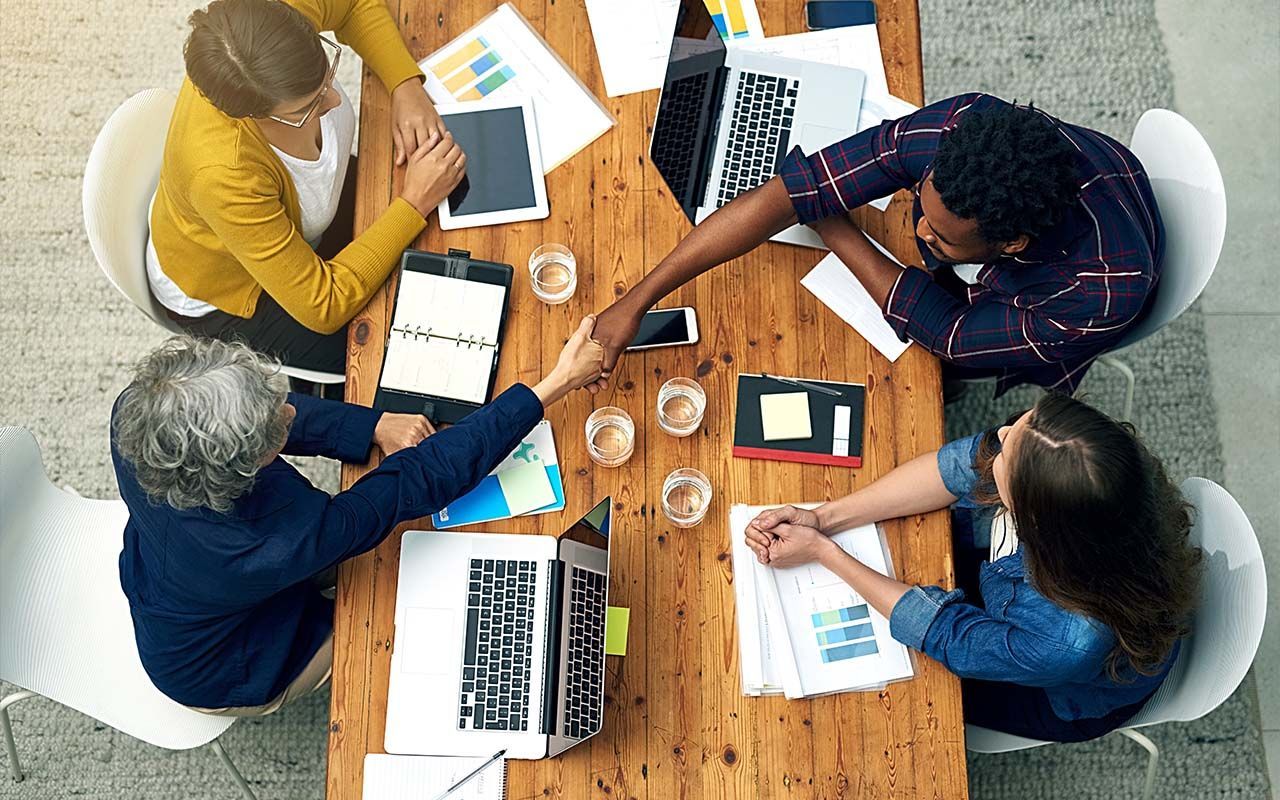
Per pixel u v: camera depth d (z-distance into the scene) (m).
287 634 1.86
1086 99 2.98
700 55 2.01
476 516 1.80
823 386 1.88
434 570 1.75
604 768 1.69
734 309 1.93
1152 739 2.49
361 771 1.68
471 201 1.99
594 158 2.01
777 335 1.91
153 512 1.62
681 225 1.98
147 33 2.99
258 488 1.61
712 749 1.70
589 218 1.98
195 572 1.63
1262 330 2.81
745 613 1.76
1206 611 1.77
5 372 2.75
